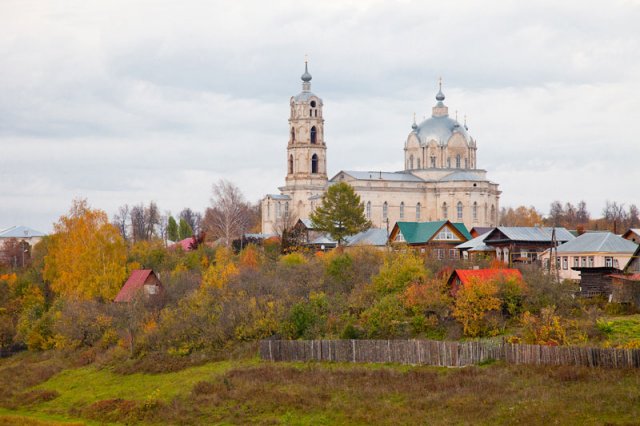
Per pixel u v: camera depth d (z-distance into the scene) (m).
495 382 94.88
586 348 94.31
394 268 134.88
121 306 149.12
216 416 101.75
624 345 98.50
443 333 116.31
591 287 129.25
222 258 188.12
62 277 171.00
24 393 127.06
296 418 97.06
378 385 101.62
